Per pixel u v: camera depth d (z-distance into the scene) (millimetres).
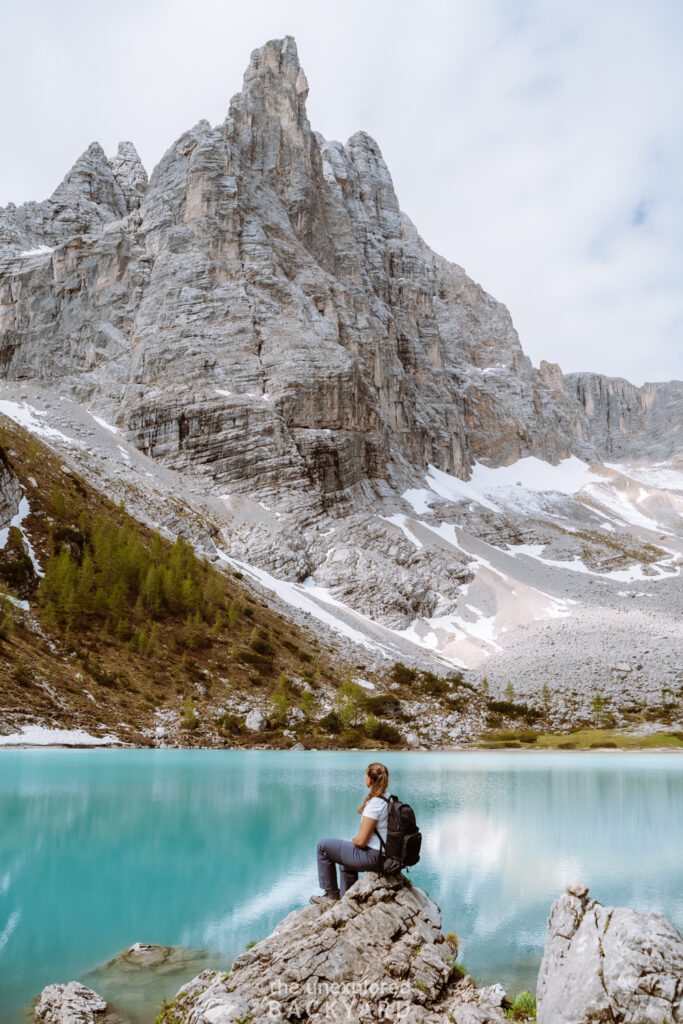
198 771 52875
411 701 112812
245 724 87625
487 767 66125
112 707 79812
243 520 169125
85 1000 14406
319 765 61312
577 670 132250
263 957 13438
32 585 98812
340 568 161250
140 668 91938
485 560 194375
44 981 15625
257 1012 11898
